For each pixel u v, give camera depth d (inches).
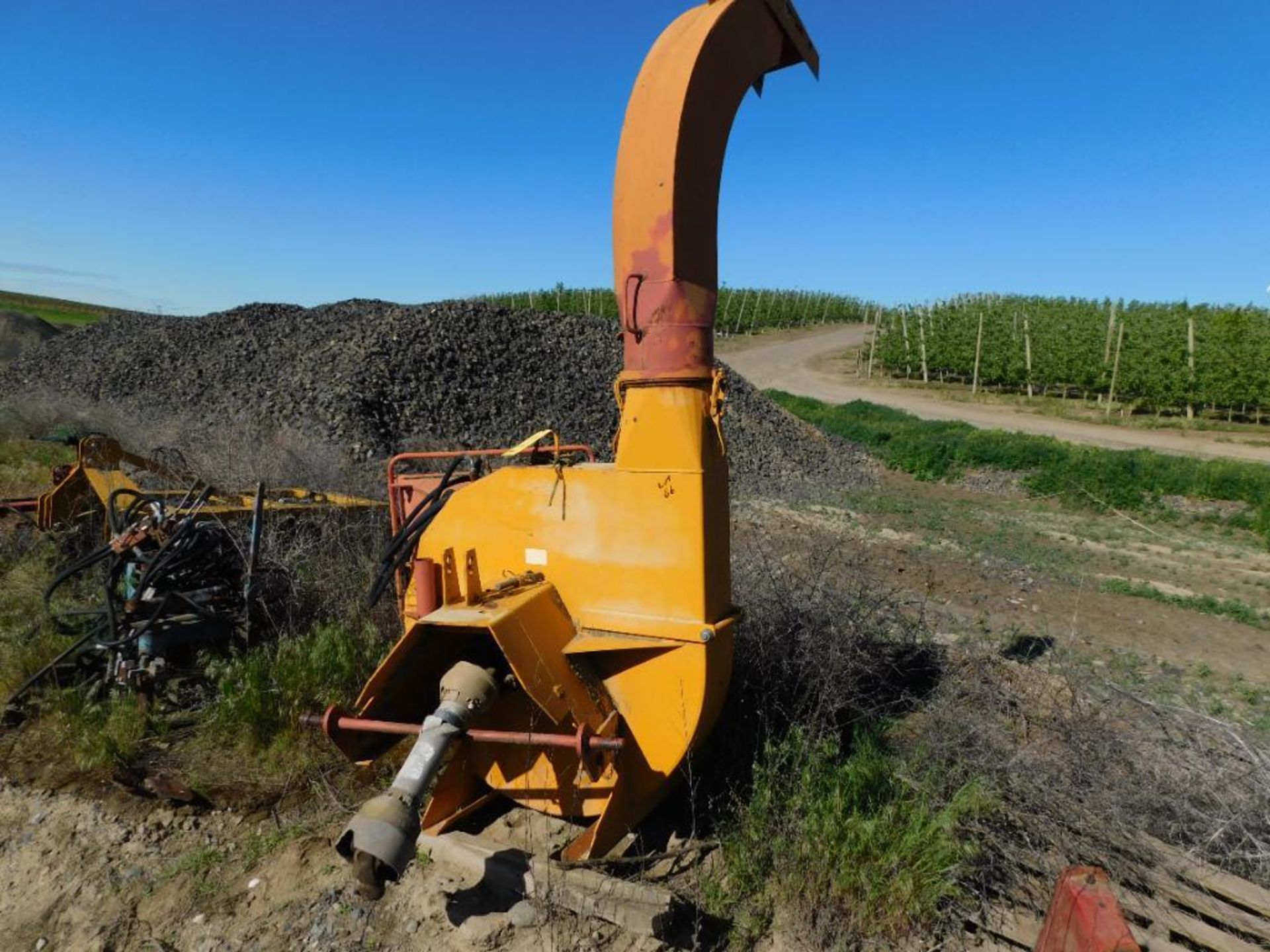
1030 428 1029.8
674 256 122.8
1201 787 141.4
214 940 121.5
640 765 128.5
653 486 126.3
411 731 119.8
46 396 599.5
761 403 787.4
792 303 2642.7
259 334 714.2
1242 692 233.6
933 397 1401.3
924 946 117.2
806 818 129.8
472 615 119.4
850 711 171.0
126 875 136.0
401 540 171.2
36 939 123.0
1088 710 168.7
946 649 208.5
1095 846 131.4
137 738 170.9
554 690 120.3
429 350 603.8
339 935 121.6
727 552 132.2
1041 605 320.8
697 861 133.6
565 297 2068.2
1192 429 1023.0
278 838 144.1
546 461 172.4
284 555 223.9
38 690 185.6
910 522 486.3
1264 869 129.3
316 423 497.7
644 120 125.8
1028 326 1358.3
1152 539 467.8
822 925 118.5
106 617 191.3
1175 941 117.0
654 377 125.3
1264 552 447.2
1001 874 129.2
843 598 198.7
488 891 128.3
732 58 131.8
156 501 212.7
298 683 173.5
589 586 131.9
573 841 131.8
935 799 138.2
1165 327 1141.1
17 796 157.2
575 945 116.4
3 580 251.6
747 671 168.1
